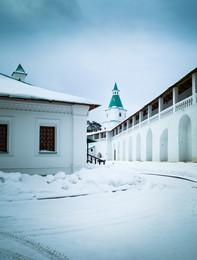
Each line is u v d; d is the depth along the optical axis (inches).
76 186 318.7
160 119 994.7
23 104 403.2
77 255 113.2
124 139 1561.3
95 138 2250.2
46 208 212.8
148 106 1157.1
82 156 442.3
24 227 157.6
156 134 1034.7
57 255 114.2
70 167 436.8
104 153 1961.1
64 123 438.6
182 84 879.7
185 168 625.0
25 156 403.2
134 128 1378.0
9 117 396.8
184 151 835.4
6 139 400.2
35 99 389.1
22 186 294.5
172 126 880.9
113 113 2235.5
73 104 435.2
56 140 430.9
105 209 208.8
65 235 141.9
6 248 124.0
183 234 142.7
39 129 420.2
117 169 400.5
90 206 221.0
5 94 365.4
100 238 136.2
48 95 420.2
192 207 215.2
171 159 885.8
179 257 110.0
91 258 109.6
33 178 347.3
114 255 112.5
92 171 397.4
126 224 163.6
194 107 724.7
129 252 115.8
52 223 166.4
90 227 157.0
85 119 450.6
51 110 427.2
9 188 277.7
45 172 415.2
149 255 112.2
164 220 173.8
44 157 417.7
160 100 1015.6
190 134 828.6
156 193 292.0
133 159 1355.8
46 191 285.4
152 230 150.5
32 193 272.8
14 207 216.4
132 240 132.6
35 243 129.8
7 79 487.8
